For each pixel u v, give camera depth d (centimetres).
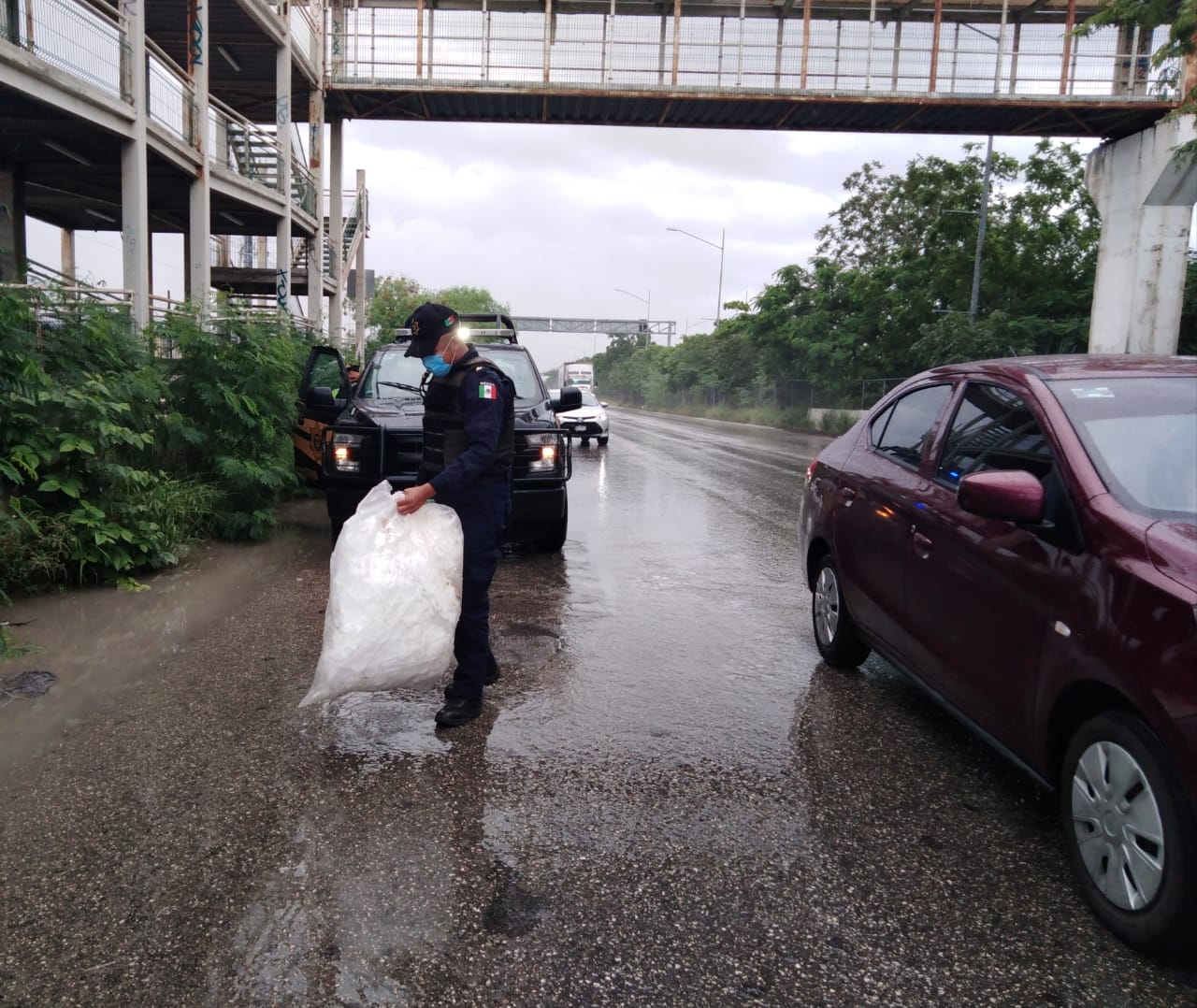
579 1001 245
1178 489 311
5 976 251
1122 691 271
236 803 352
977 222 2933
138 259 1366
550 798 362
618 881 303
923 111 2650
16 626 587
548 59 2566
